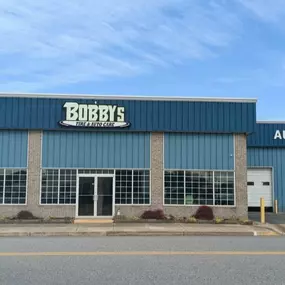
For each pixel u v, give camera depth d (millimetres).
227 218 20312
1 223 18516
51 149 20328
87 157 20422
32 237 14477
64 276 7633
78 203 20234
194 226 17547
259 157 26625
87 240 13320
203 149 20828
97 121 20219
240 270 8156
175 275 7691
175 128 20500
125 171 20516
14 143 20234
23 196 20047
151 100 20578
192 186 20594
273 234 15727
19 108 20078
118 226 17312
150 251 10617
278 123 26375
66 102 20203
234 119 20781
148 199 20422
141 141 20672
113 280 7312
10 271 8094
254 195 26641
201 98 20719
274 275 7727
